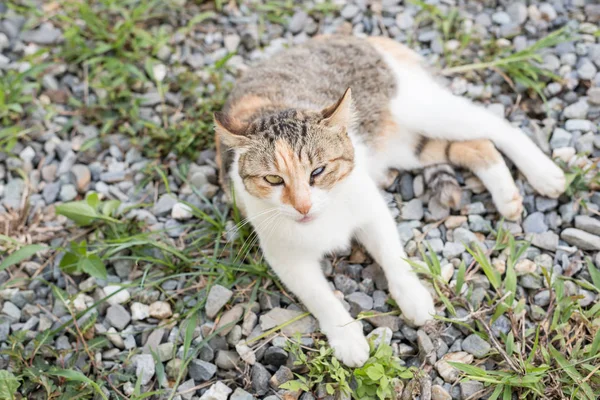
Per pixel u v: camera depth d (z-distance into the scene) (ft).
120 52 3.65
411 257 2.95
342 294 2.88
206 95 3.49
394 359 2.66
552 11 3.52
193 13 3.79
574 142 3.14
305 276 2.80
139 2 3.81
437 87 3.22
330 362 2.69
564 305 2.73
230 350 2.79
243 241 3.01
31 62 3.56
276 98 2.97
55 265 3.07
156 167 3.26
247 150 2.66
